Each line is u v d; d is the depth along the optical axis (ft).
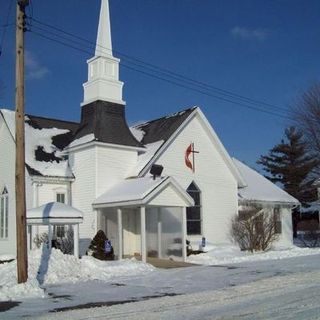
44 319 37.50
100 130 93.45
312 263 72.79
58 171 94.17
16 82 53.52
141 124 113.19
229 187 108.37
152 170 85.87
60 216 71.97
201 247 97.25
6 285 53.31
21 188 52.75
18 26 53.83
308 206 189.16
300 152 194.29
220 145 106.42
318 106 139.13
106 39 99.09
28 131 102.12
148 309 40.22
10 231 94.99
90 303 44.98
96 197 90.48
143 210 79.56
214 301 42.78
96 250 83.71
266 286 50.78
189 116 101.19
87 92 99.55
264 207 117.08
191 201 85.15
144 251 78.43
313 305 38.29
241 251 98.43
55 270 63.36
